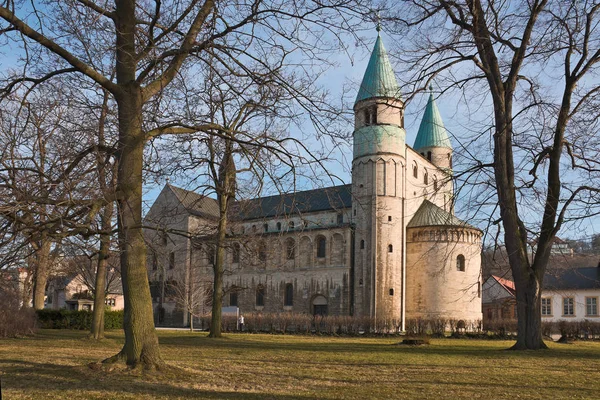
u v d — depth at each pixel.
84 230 12.79
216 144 18.94
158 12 14.38
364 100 63.38
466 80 25.02
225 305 75.00
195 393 11.67
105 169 14.55
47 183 11.91
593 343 37.56
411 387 12.95
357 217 63.75
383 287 60.91
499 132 24.19
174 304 73.25
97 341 28.48
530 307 25.22
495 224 25.66
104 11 14.09
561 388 13.11
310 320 53.38
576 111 24.75
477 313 62.34
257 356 20.70
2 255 12.52
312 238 68.75
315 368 16.67
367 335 48.75
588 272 72.56
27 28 12.37
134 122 14.54
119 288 80.06
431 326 49.25
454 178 25.08
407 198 65.19
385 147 62.97
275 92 15.51
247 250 30.14
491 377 14.95
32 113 14.92
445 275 61.28
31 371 14.20
